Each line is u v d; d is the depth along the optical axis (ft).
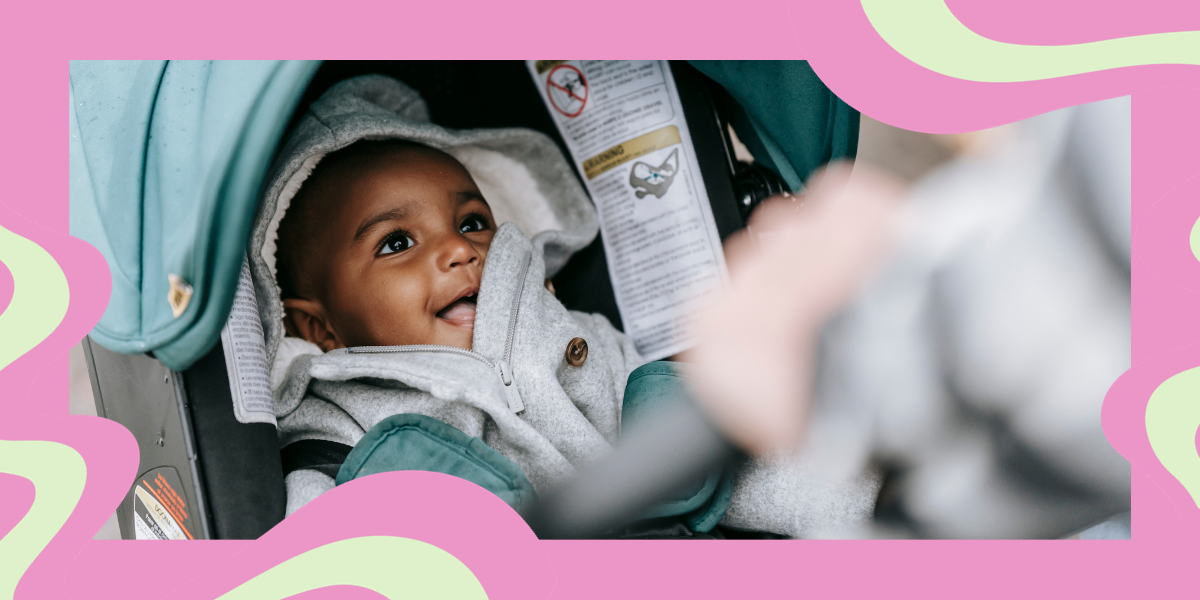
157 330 2.33
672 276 3.68
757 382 1.97
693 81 3.73
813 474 2.43
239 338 2.63
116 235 2.45
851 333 1.90
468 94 3.71
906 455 1.98
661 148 3.69
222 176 2.11
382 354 2.96
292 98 2.13
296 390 2.95
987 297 1.85
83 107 2.61
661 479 2.09
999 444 1.92
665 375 2.85
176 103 2.35
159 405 2.55
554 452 2.82
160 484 2.64
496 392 2.85
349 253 3.02
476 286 3.11
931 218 1.93
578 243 3.67
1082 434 1.92
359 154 3.14
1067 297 1.87
